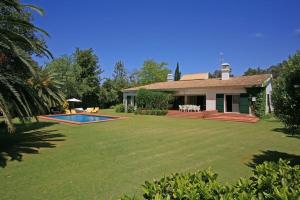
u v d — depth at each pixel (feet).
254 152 34.04
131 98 124.98
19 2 36.60
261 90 80.02
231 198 9.43
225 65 104.32
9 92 35.12
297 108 23.71
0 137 47.21
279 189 10.27
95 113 113.19
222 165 27.94
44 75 46.83
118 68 187.32
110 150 35.70
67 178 23.88
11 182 22.81
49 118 86.07
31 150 35.83
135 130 55.62
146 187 11.15
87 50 158.92
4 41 31.48
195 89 99.86
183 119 81.41
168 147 37.55
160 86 120.88
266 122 70.13
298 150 35.14
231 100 91.45
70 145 39.32
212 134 49.60
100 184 22.27
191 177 11.96
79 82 144.56
